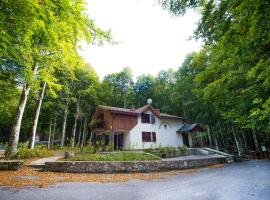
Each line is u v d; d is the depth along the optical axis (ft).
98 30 22.98
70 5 16.53
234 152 105.09
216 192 23.58
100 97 142.00
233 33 16.53
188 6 24.31
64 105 111.96
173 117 105.19
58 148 84.69
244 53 18.44
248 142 110.73
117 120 86.12
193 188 26.22
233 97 24.67
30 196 21.02
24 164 43.93
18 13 14.64
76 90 119.24
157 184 29.58
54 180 31.17
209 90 30.71
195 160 56.80
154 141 94.12
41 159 51.01
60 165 41.16
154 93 166.09
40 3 15.11
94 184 29.17
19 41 18.56
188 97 112.37
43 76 43.39
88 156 49.37
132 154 54.90
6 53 19.58
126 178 35.70
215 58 37.35
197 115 105.91
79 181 31.42
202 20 22.76
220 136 118.62
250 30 13.10
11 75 39.24
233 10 14.34
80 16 18.51
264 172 39.42
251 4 12.11
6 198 19.93
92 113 141.79
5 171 36.78
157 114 99.81
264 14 11.85
